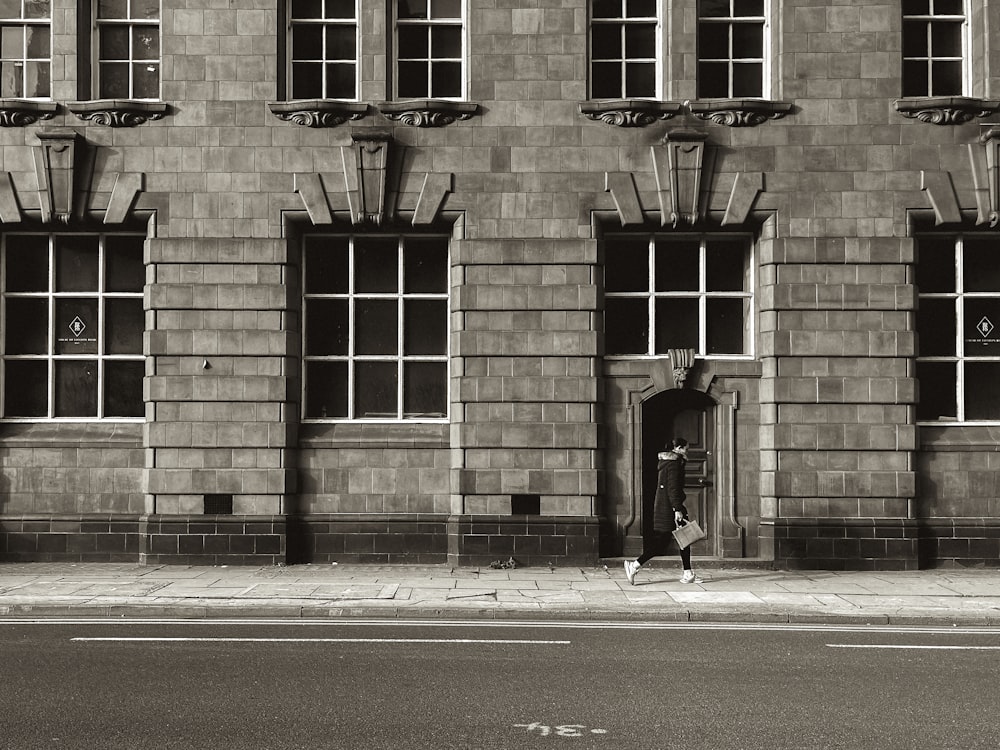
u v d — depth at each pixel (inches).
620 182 639.1
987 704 306.3
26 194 640.4
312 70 660.1
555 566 628.7
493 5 647.1
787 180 638.5
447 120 644.7
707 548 648.4
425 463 647.1
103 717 284.8
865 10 641.6
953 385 651.5
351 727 275.7
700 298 653.3
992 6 642.2
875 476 629.3
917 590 544.4
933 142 639.8
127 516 643.5
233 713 289.4
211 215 642.2
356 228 651.5
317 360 657.0
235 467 635.5
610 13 657.6
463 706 299.0
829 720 286.5
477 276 641.0
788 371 633.0
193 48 647.1
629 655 378.9
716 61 655.8
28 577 575.8
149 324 641.0
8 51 657.6
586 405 636.7
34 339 658.8
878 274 634.8
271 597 507.5
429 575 591.8
